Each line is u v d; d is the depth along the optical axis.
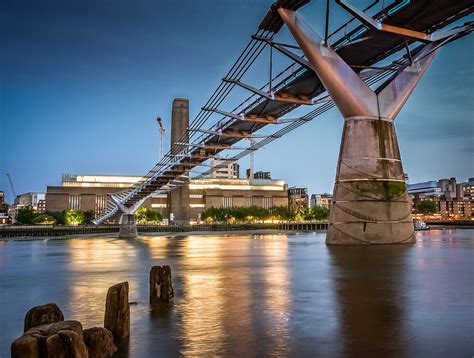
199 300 11.87
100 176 181.00
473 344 7.47
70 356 5.76
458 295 12.08
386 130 34.44
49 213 162.38
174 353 7.29
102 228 118.50
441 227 124.94
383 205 33.38
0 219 195.12
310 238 64.00
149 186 79.56
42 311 7.75
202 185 192.00
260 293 12.87
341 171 34.50
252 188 196.00
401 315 9.64
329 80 33.84
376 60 39.59
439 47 35.94
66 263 26.83
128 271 20.88
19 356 5.69
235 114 47.03
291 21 33.22
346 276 16.48
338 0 29.88
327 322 9.13
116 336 8.20
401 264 20.50
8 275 20.02
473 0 29.98
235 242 52.91
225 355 7.14
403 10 31.50
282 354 7.11
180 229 130.38
